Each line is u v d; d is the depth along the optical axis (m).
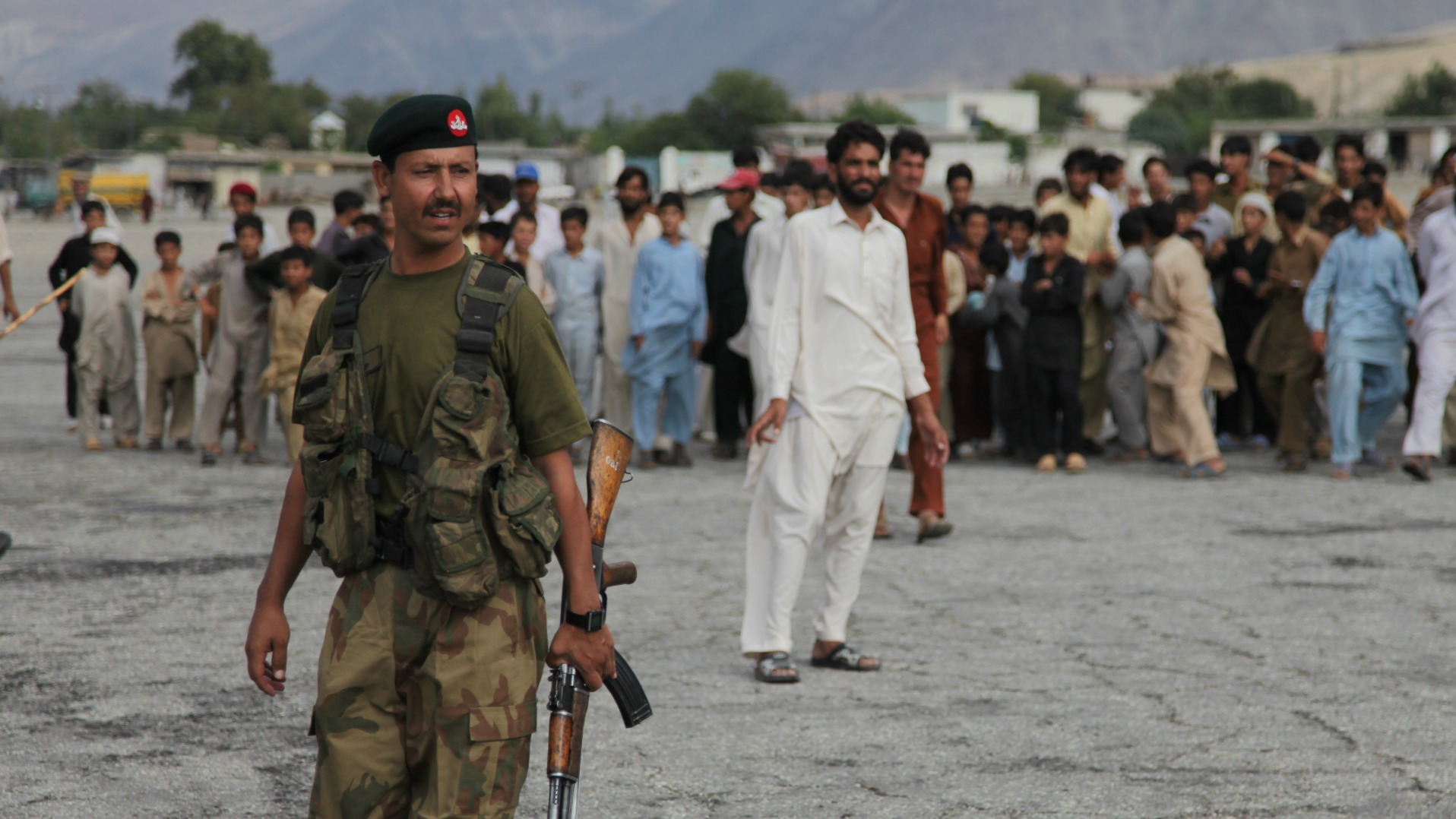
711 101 161.62
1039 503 12.02
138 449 14.91
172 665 7.12
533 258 14.31
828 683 6.97
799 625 8.24
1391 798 5.39
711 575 9.30
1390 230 12.95
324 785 3.49
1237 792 5.46
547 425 3.60
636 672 7.14
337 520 3.50
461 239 3.57
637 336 13.84
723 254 14.40
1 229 14.09
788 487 7.07
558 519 3.55
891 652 7.54
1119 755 5.88
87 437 14.69
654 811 5.28
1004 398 14.48
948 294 14.30
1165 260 13.45
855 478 7.26
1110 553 9.99
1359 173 15.50
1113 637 7.79
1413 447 12.74
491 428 3.47
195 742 6.00
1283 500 12.07
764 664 7.01
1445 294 12.59
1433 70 182.88
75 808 5.23
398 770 3.49
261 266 13.56
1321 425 14.88
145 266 45.94
